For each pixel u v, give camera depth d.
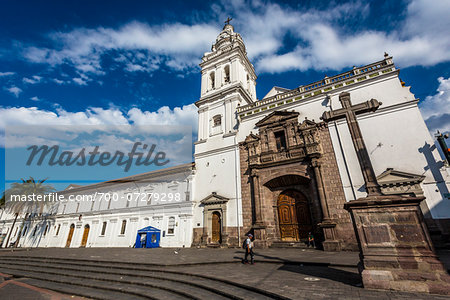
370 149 15.24
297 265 9.82
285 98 20.45
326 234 14.52
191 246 20.47
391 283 5.29
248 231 18.14
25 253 20.22
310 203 17.16
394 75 16.20
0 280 10.63
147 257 13.43
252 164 19.22
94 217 30.66
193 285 7.77
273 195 19.06
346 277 7.04
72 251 20.98
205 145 24.19
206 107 26.27
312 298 5.09
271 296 5.75
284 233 17.61
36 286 9.29
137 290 7.80
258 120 21.42
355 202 6.23
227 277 7.89
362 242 5.96
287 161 17.75
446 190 12.43
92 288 8.65
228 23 33.69
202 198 21.97
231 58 27.44
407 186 13.36
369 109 7.53
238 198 19.59
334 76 18.73
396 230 5.70
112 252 18.25
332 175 15.93
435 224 12.10
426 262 5.20
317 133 17.48
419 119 14.41
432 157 13.32
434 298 4.68
